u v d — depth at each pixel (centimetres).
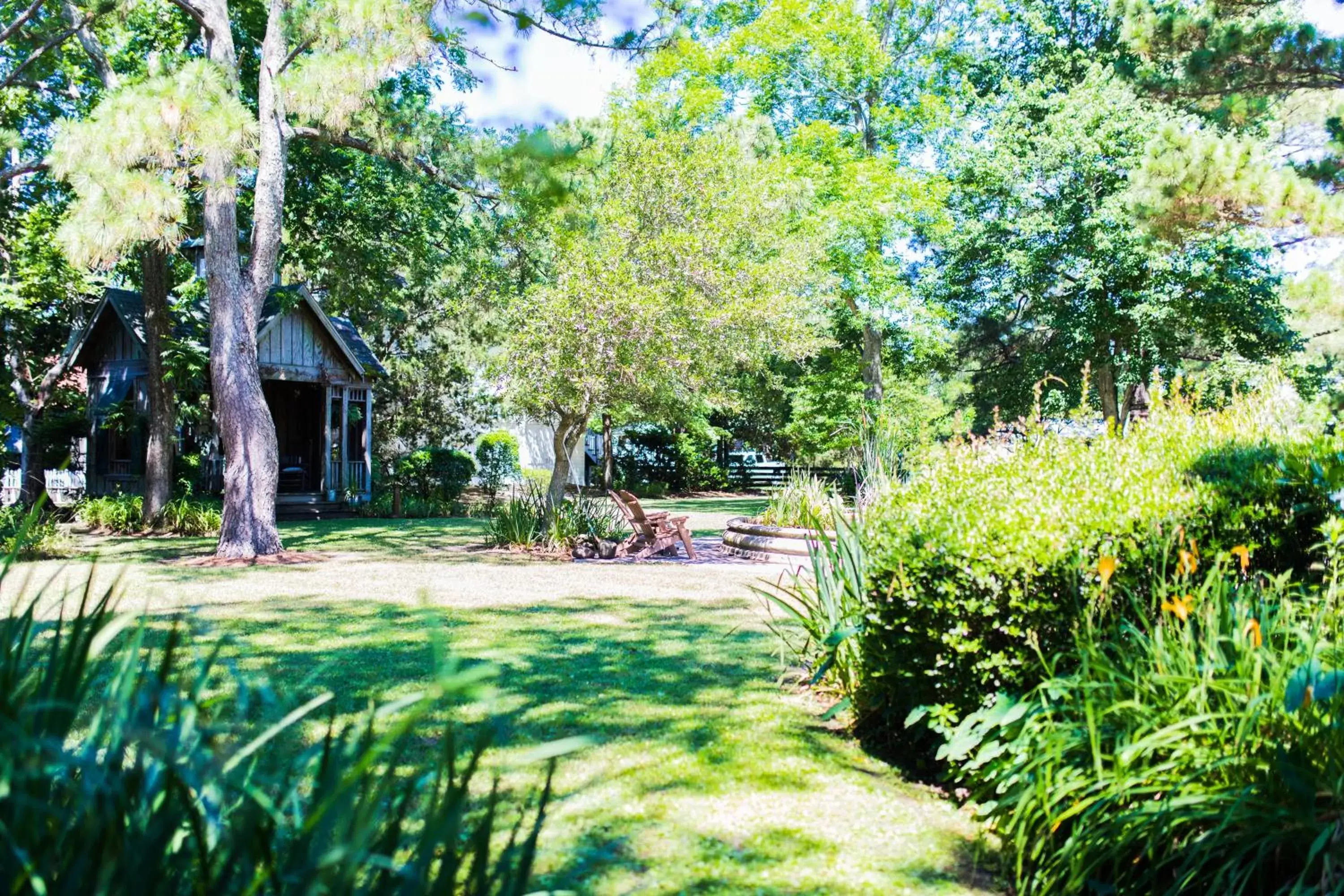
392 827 172
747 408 3067
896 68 2731
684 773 405
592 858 315
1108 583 362
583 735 454
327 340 2356
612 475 3353
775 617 812
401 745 181
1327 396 1073
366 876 174
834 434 2752
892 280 2625
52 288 1856
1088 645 325
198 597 905
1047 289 2470
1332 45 1139
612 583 1048
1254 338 2327
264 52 1333
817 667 514
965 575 373
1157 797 281
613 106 2292
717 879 307
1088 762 306
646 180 1462
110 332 2259
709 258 1443
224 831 176
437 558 1330
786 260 1636
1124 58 2525
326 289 2439
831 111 2764
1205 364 2603
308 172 1997
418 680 555
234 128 1016
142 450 2150
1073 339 2388
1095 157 2364
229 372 1298
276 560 1270
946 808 372
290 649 649
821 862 321
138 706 171
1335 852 237
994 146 2550
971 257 2641
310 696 501
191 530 1753
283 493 2339
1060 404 2655
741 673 594
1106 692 320
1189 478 439
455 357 2925
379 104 1359
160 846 150
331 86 1094
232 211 1309
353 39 1125
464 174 1346
